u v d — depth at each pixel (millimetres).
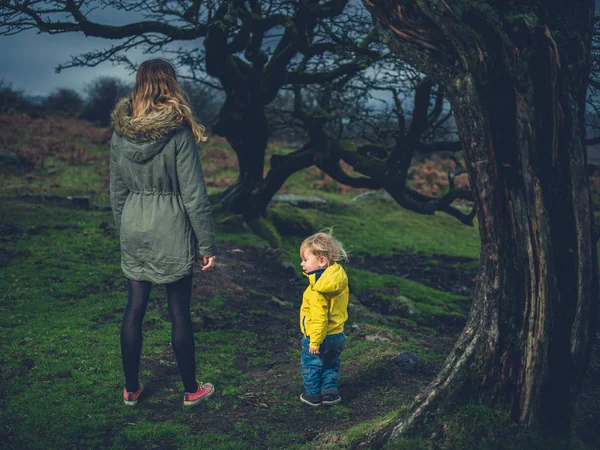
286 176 10148
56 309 5094
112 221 9789
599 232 2893
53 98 30047
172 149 2906
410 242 12211
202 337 4773
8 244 7445
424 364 4340
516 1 2354
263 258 8531
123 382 3574
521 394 2551
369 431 2740
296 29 6660
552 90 2395
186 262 3029
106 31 6895
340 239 11703
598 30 4738
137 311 3150
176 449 2816
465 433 2504
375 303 7309
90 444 2789
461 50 2400
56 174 14820
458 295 8570
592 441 3018
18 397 3250
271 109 10336
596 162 7844
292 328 5445
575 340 2559
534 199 2459
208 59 7949
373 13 2615
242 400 3461
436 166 22281
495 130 2451
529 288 2508
